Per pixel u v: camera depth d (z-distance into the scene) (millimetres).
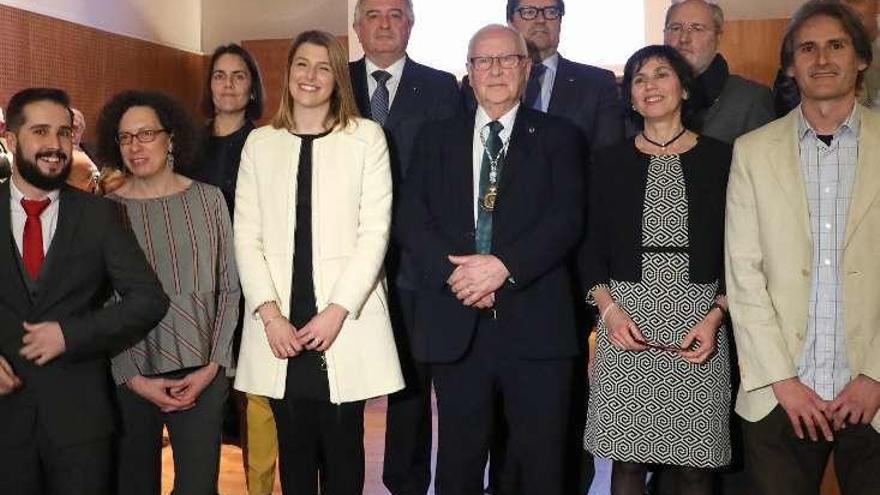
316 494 2799
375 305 2738
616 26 7230
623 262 2682
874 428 2334
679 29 3223
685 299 2619
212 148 3387
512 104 2812
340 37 7703
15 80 5824
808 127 2402
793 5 6785
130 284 2570
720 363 2650
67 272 2498
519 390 2742
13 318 2455
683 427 2631
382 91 3326
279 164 2740
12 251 2463
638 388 2660
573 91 3393
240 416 3457
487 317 2736
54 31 6176
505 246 2691
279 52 7508
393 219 2877
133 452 2717
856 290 2328
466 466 2801
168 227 2750
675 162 2660
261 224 2764
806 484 2459
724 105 3201
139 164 2748
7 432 2445
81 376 2514
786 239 2396
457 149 2811
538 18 3404
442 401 2795
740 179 2486
